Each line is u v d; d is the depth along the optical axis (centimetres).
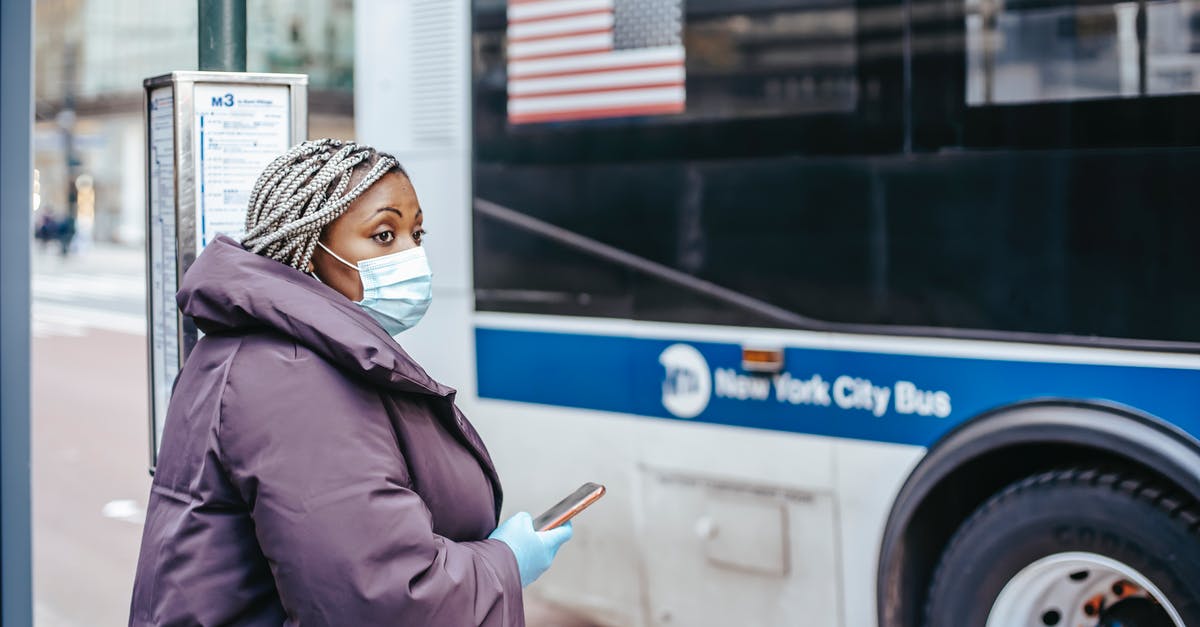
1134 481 290
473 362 405
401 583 158
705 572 360
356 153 184
